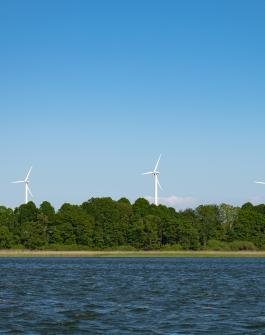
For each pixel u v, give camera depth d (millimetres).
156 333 42344
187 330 43594
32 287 81000
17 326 45031
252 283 92375
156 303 61031
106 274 114438
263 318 49812
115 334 42031
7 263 165875
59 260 191250
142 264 163250
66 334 42156
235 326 45469
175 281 95938
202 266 152750
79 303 60656
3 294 70312
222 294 72125
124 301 62938
